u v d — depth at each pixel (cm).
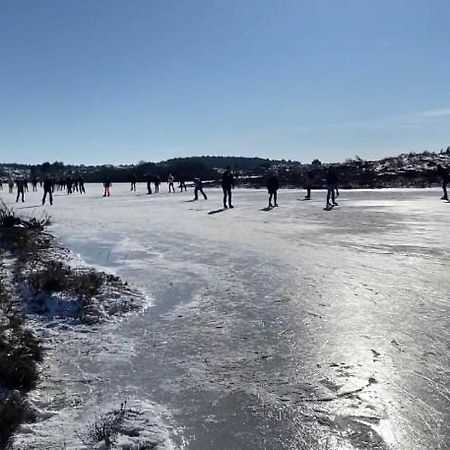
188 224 1823
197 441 391
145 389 485
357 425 405
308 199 3002
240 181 5581
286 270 990
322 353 557
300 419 418
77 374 524
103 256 1220
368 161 5612
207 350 580
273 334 624
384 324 646
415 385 473
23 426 413
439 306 719
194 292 844
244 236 1474
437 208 2180
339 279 898
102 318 707
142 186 6944
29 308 755
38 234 1542
